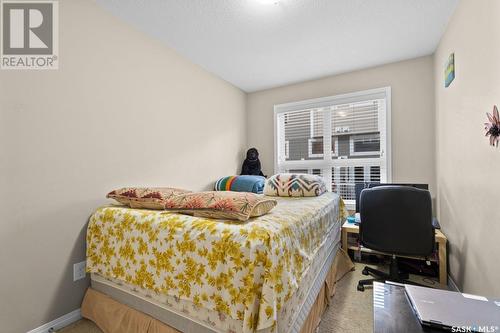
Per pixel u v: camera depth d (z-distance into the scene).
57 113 1.51
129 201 1.61
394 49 2.38
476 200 1.45
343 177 2.99
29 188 1.38
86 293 1.58
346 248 2.44
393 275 1.95
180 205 1.31
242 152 3.51
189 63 2.57
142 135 2.05
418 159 2.54
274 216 1.30
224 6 1.75
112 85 1.82
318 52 2.43
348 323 1.53
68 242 1.55
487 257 1.31
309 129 3.21
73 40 1.59
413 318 0.80
